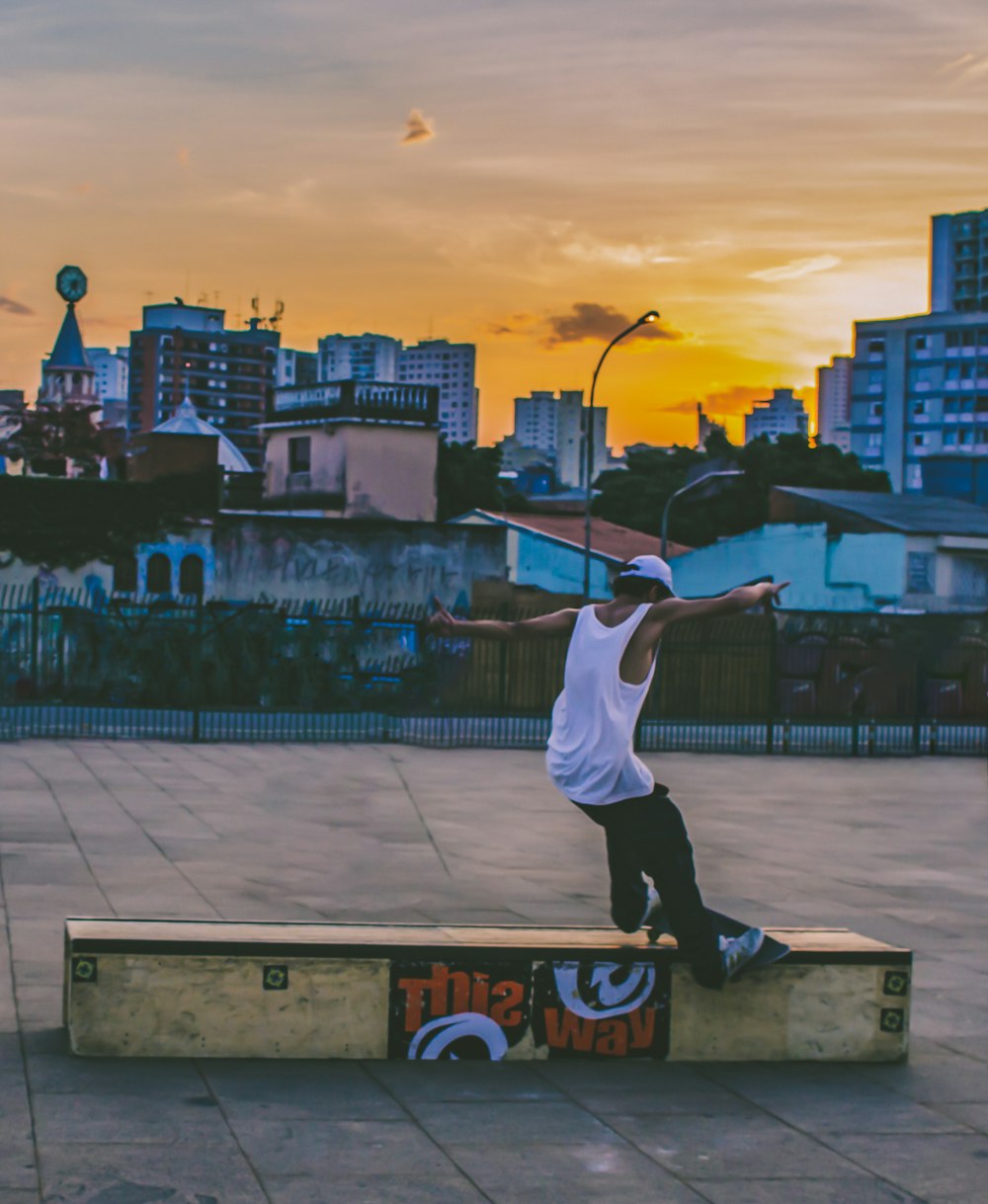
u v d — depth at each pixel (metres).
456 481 63.69
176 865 11.57
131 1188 4.56
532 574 48.22
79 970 5.85
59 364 109.62
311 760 22.20
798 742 28.66
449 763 22.55
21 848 12.05
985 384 161.00
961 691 36.28
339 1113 5.36
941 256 189.75
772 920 10.16
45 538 38.00
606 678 5.85
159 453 45.31
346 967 6.02
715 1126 5.43
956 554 43.50
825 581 44.19
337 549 41.59
